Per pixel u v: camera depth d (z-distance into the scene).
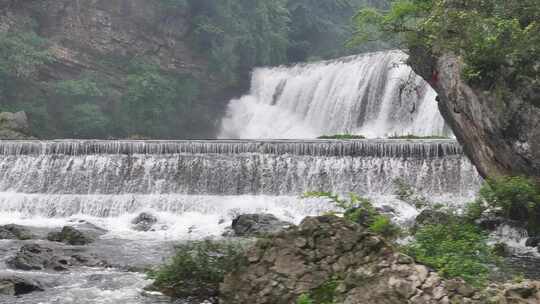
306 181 27.00
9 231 20.95
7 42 47.16
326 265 9.16
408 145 26.08
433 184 25.31
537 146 15.44
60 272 14.62
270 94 55.31
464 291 8.38
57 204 26.89
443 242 10.75
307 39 69.31
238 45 57.78
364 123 44.69
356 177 26.42
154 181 28.12
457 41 17.58
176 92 54.28
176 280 12.35
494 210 18.08
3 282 12.52
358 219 11.13
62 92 48.59
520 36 15.89
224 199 26.70
